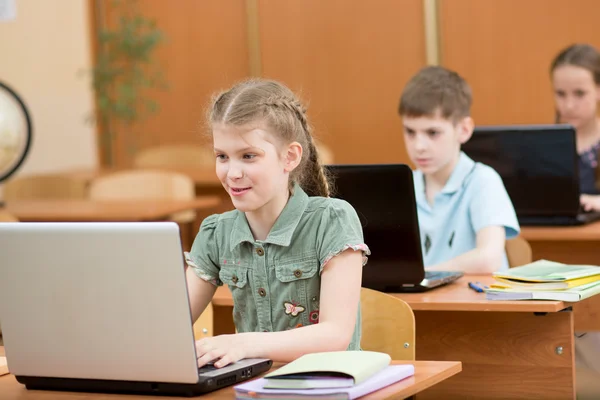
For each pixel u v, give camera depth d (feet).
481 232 9.72
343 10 23.53
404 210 8.24
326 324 6.12
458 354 8.59
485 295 8.16
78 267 5.44
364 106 23.61
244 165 6.12
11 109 15.84
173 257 5.21
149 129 25.05
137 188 17.21
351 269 6.30
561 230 11.46
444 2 22.70
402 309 7.40
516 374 8.38
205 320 8.40
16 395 5.75
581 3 21.68
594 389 8.84
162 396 5.49
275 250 6.54
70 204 15.97
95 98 24.93
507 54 22.35
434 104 9.81
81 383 5.71
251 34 24.12
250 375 5.75
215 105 6.26
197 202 15.98
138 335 5.39
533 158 11.46
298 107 6.56
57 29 24.13
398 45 23.18
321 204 6.53
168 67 24.76
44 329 5.64
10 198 18.16
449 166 10.12
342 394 5.02
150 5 24.70
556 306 7.60
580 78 13.62
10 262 5.61
